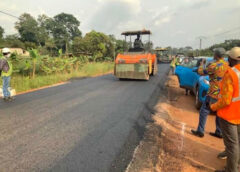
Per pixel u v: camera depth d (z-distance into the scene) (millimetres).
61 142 3158
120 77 10562
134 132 3562
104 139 3266
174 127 3891
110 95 6750
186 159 2688
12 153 2814
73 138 3305
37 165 2512
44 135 3422
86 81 10680
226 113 2117
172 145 3102
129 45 13188
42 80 9922
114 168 2443
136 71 10172
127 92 7305
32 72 11906
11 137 3342
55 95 6801
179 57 16141
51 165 2512
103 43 29266
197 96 5141
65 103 5637
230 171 2184
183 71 6938
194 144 3148
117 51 31703
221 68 2926
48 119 4254
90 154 2785
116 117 4379
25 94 7043
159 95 6809
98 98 6277
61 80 10992
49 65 12602
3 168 2445
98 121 4121
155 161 2623
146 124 3967
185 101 6121
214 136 3488
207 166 2520
